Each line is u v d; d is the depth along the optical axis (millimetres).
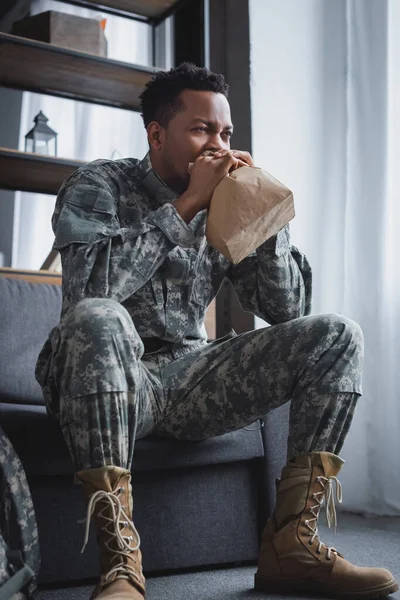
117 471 1296
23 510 1425
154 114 1705
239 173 1509
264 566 1532
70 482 1634
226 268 1779
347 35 2953
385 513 2629
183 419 1644
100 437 1293
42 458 1579
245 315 2975
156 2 3029
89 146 3854
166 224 1472
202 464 1746
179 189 1710
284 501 1516
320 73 3020
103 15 3762
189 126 1646
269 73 3092
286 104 3059
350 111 2896
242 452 1801
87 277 1431
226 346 1667
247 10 3080
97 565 1642
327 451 1520
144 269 1456
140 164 1731
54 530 1608
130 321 1360
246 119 3053
